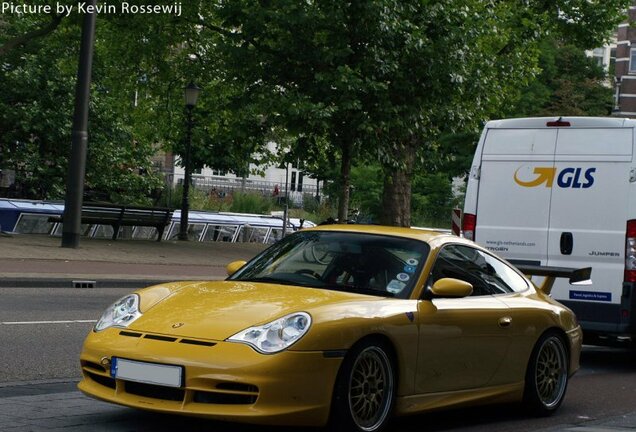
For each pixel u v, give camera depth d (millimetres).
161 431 7816
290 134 28188
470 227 14016
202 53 33875
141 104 36156
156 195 45594
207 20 32844
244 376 6977
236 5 28953
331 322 7258
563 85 64500
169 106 35625
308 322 7188
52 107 41781
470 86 28812
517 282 9609
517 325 9109
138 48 33375
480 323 8617
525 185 13711
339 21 27359
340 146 28547
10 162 41969
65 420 8016
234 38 28922
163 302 7852
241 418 6969
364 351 7480
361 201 48219
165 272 23141
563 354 9789
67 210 25156
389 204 33875
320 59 27938
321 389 7164
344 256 8531
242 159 33938
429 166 34438
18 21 41156
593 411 10070
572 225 13328
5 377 10133
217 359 7047
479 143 14117
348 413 7301
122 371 7312
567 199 13406
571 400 10664
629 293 12891
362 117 27531
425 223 50562
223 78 33125
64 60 36188
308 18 27312
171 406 7137
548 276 10766
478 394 8727
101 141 42375
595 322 13062
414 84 28047
